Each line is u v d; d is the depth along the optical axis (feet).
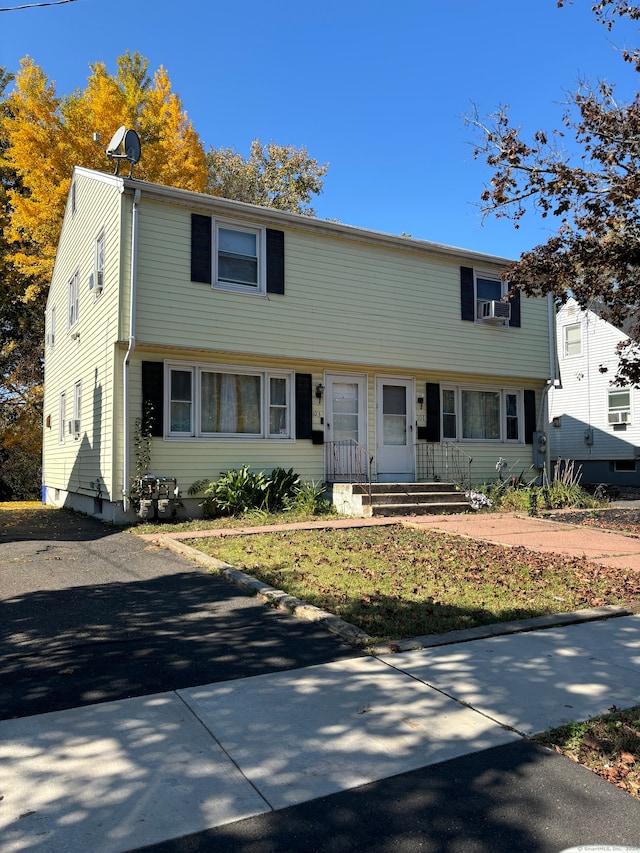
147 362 38.40
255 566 23.94
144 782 9.68
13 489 80.89
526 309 53.83
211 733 11.24
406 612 18.30
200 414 40.32
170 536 31.35
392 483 43.91
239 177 94.73
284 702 12.54
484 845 8.49
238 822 8.82
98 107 65.51
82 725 11.47
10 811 8.91
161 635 16.62
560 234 38.50
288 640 16.26
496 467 50.39
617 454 82.53
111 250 39.04
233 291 40.60
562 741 11.24
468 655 15.30
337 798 9.44
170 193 38.19
